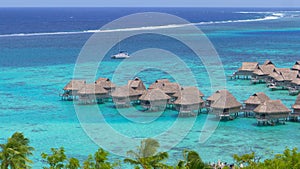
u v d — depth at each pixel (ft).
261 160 122.52
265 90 216.13
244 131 150.82
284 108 161.99
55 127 152.97
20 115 169.37
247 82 236.02
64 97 196.03
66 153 126.93
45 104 186.50
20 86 224.94
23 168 93.50
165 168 84.53
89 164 96.63
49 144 135.03
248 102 171.32
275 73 229.25
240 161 110.42
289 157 98.73
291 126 158.10
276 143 138.41
